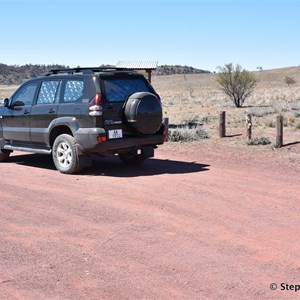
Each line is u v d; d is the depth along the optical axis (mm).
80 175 9984
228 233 6164
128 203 7605
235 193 8227
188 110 35719
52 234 6199
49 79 10703
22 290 4598
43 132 10633
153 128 10164
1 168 10992
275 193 8234
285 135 16422
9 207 7520
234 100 36594
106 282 4754
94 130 9562
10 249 5684
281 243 5812
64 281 4785
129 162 11352
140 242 5855
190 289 4594
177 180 9312
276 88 80312
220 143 14852
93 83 9703
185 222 6625
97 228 6406
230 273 4945
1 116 11672
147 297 4438
